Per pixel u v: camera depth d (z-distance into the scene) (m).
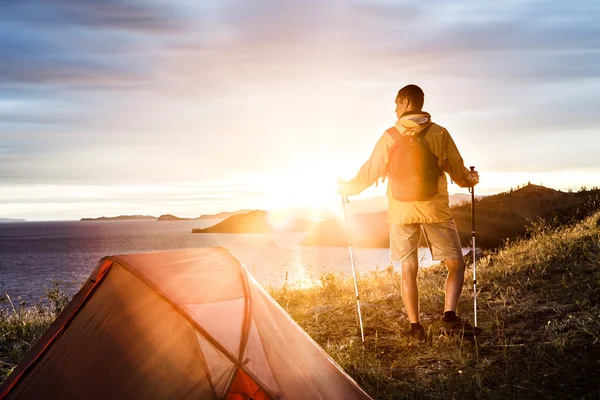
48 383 3.43
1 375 5.83
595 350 4.80
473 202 5.93
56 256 128.38
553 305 6.03
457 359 5.05
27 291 51.50
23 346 6.72
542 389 4.38
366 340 5.84
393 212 5.61
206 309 3.42
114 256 3.94
